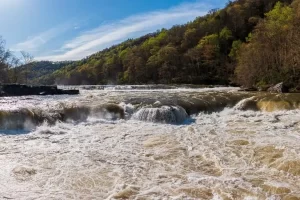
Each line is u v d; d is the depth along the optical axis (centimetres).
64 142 1130
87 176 759
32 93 2761
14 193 661
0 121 1377
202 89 3534
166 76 6812
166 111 1591
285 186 670
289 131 1243
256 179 716
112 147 1045
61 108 1628
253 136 1148
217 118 1688
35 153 972
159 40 8588
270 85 3033
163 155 933
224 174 755
